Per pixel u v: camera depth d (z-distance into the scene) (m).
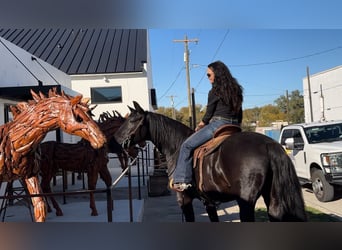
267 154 2.92
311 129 8.34
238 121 3.68
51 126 3.32
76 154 6.18
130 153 7.62
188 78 21.39
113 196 9.04
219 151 3.23
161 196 9.09
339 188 7.23
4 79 8.33
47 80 11.96
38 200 3.51
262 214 6.29
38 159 3.60
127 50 20.33
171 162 4.11
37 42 21.06
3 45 8.34
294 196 2.80
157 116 4.21
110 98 18.64
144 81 18.69
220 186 3.16
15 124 3.31
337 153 6.95
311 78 16.39
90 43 21.36
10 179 3.42
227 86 3.48
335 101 14.79
